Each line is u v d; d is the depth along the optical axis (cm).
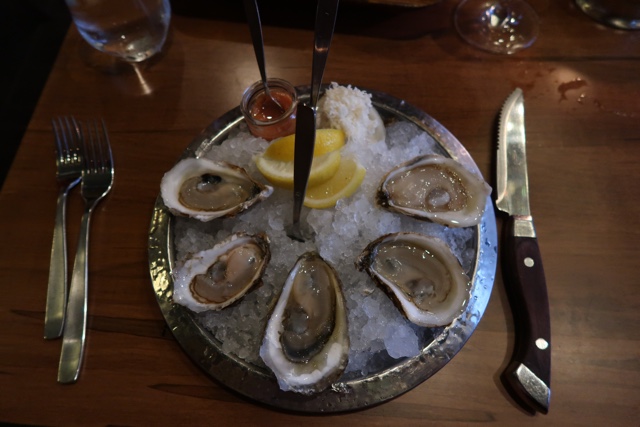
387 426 27
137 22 37
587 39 40
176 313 28
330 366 25
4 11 49
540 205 34
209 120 38
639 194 34
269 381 26
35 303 31
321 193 30
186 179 32
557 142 36
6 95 47
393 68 40
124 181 35
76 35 42
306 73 40
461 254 30
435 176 31
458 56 40
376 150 32
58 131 37
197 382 28
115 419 28
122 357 29
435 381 28
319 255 28
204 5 43
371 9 40
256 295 28
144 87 39
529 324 28
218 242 29
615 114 37
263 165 30
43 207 34
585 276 31
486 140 36
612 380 28
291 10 42
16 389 29
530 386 27
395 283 29
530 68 39
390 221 30
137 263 32
